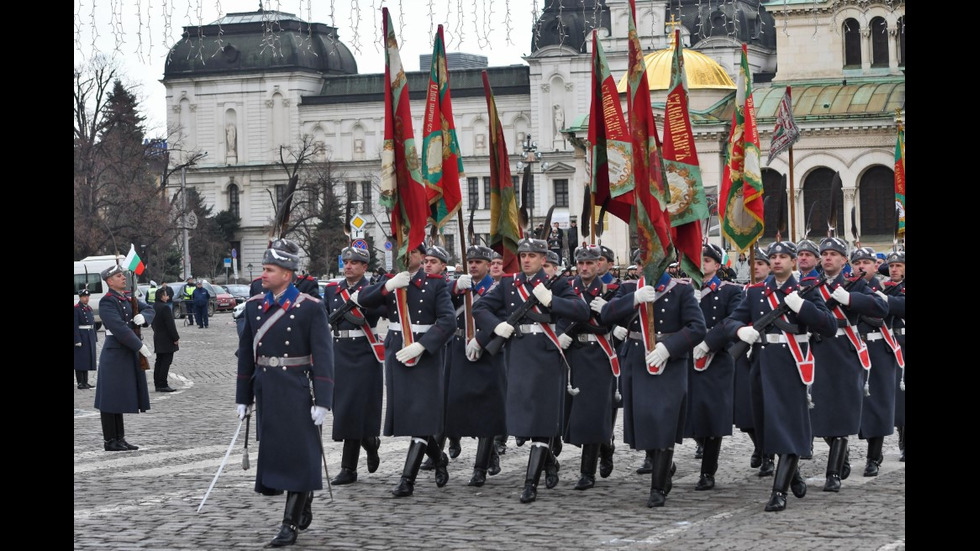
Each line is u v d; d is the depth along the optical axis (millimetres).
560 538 13961
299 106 173125
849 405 17328
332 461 20391
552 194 156375
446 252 18047
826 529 14180
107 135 98125
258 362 14102
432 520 15211
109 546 13789
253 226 173625
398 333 17781
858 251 19906
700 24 30562
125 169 99438
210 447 22922
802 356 16062
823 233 93250
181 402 32156
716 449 17625
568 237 53750
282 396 13906
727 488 17688
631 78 16906
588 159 19000
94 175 96750
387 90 17594
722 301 19594
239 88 174000
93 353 36562
